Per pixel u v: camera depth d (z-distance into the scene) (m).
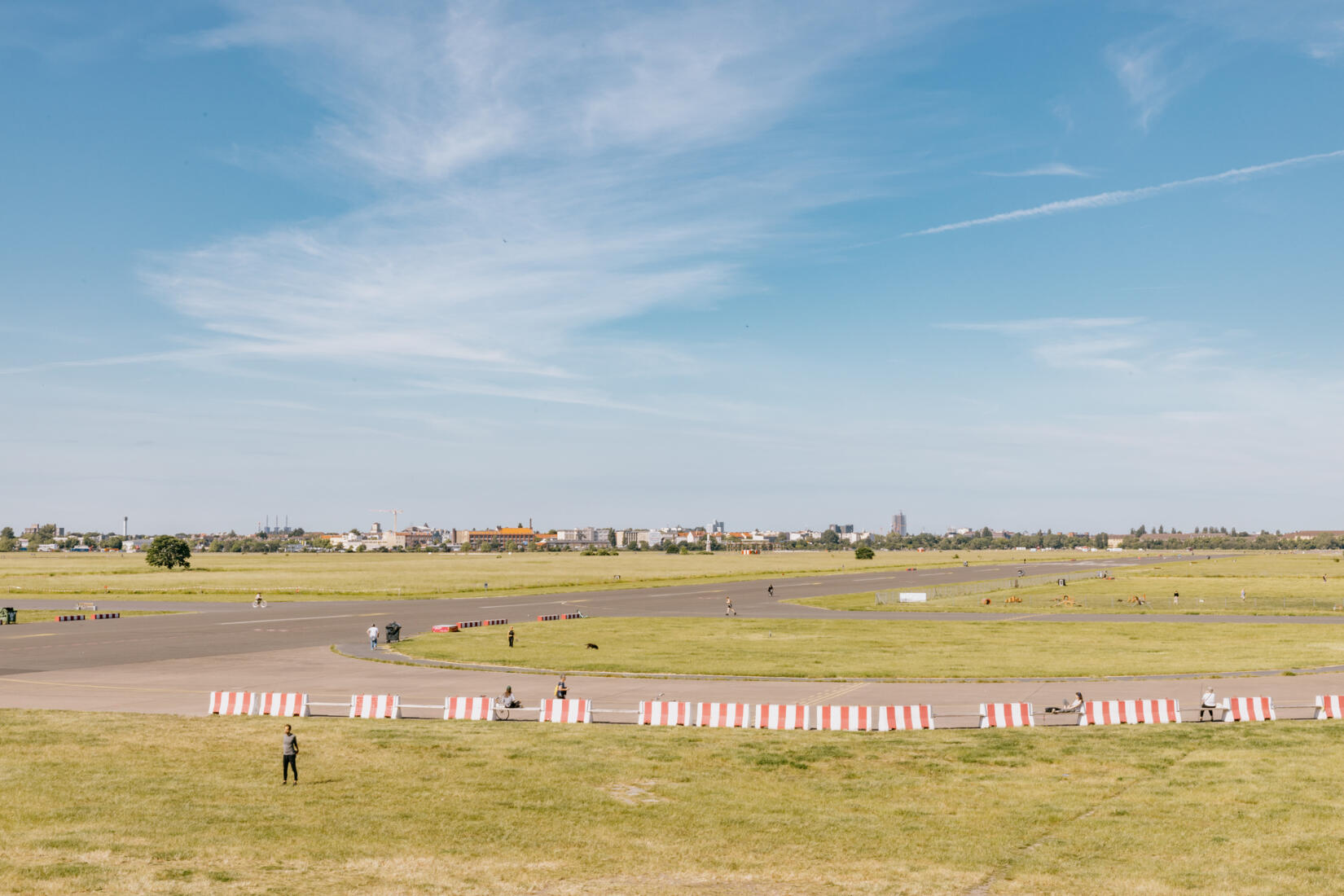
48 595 148.00
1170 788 35.44
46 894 24.06
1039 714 50.84
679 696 55.81
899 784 36.09
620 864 27.05
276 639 87.25
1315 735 44.72
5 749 40.78
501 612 119.06
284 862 26.84
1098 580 187.12
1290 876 26.28
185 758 39.50
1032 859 27.72
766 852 28.20
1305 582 175.25
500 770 37.97
